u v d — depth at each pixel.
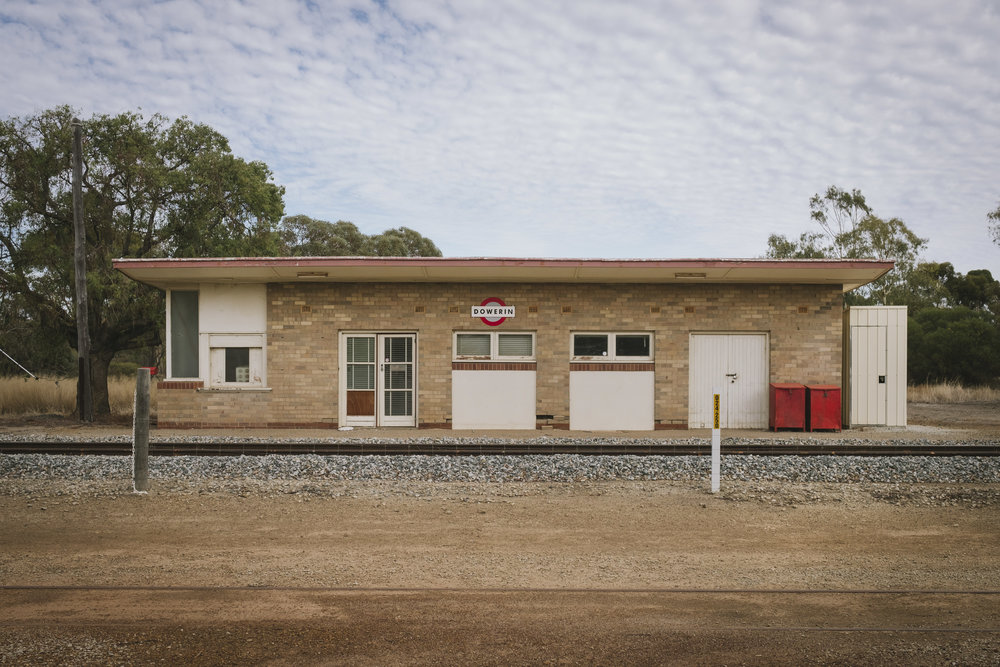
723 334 18.19
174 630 5.06
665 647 4.82
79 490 9.78
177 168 24.03
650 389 18.12
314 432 17.28
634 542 7.33
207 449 13.20
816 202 40.88
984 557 6.84
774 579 6.19
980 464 11.63
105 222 22.48
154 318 22.47
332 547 7.13
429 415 18.06
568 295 18.12
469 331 18.16
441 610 5.45
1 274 21.44
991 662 4.62
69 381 26.14
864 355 18.48
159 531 7.71
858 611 5.47
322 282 18.12
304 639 4.92
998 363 36.62
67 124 22.36
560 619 5.28
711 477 10.30
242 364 18.34
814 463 11.74
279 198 26.28
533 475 10.98
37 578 6.16
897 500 9.25
